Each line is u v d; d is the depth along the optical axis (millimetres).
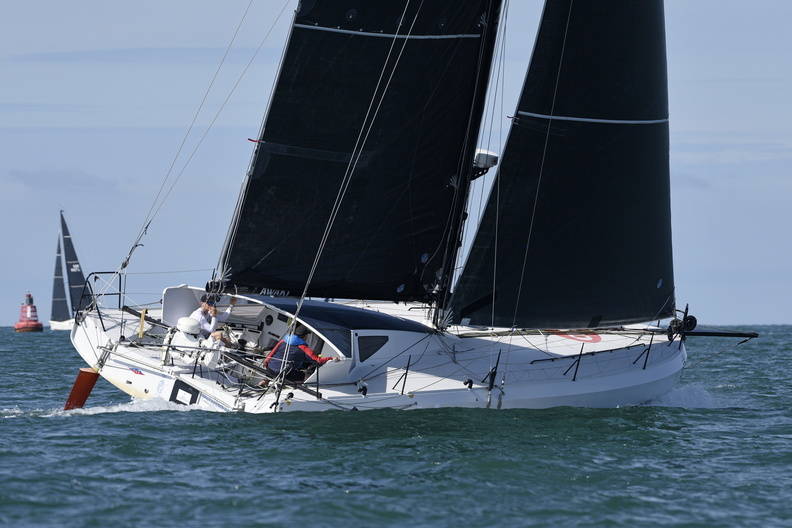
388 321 70125
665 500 48188
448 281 72500
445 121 69125
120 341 69375
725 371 115500
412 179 69312
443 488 49125
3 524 42531
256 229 66812
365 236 69188
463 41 68250
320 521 43812
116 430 59219
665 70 74062
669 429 64875
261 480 49594
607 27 71312
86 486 48062
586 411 68188
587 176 72312
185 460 53062
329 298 70188
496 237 71750
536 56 70938
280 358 63906
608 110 72062
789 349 167625
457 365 69562
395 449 55938
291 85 65438
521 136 71312
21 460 52406
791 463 55938
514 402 66375
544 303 73188
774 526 44531
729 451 58969
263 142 65750
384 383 65250
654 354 76875
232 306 71250
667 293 76875
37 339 199500
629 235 74125
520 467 53250
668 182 75625
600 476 52250
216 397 62469
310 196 67312
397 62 66938
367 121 67312
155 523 43062
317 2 64375
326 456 54188
